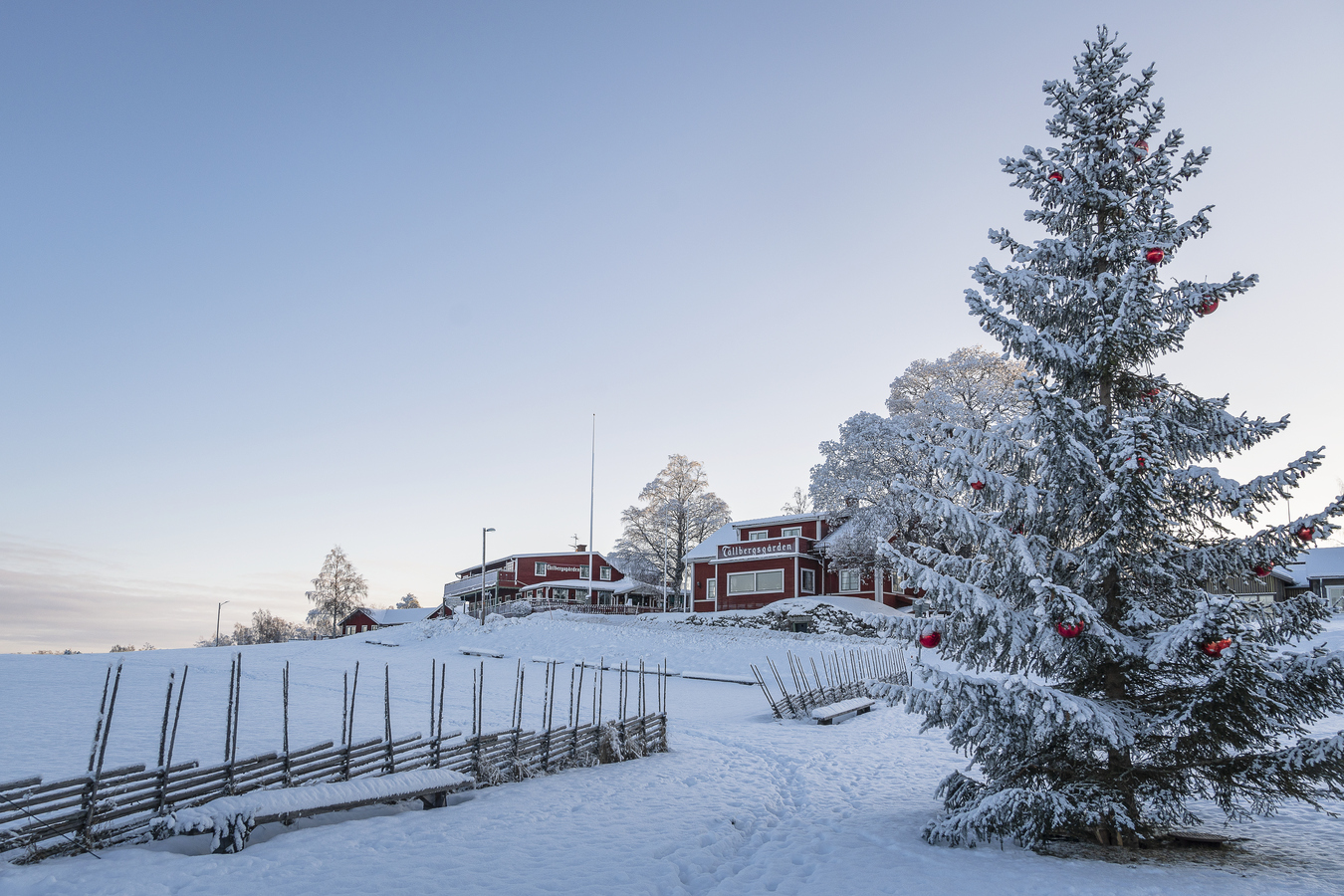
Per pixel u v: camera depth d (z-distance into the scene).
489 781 11.78
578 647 35.41
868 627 38.19
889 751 15.95
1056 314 9.13
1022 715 7.70
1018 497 8.57
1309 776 7.37
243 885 6.88
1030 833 7.96
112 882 6.64
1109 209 9.15
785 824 10.12
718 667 30.64
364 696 21.77
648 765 14.30
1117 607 8.41
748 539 52.28
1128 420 7.89
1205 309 8.34
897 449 36.47
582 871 7.72
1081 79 9.21
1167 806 8.31
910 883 7.13
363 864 7.69
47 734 13.93
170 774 8.11
